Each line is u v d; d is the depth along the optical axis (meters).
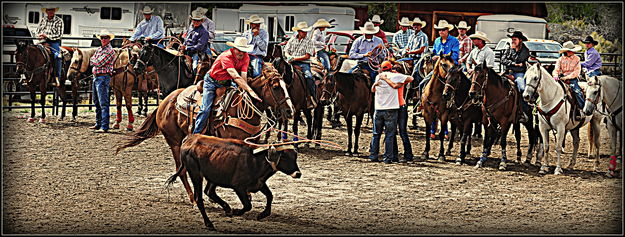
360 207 8.95
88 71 16.22
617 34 27.09
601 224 8.23
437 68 12.03
